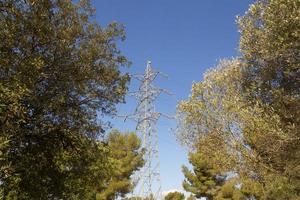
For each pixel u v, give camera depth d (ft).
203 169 174.91
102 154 72.64
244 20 44.42
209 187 175.73
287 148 43.04
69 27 60.70
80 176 69.87
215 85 53.01
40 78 57.88
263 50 41.06
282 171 46.91
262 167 47.98
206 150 53.11
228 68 52.03
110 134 172.65
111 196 163.02
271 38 39.83
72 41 61.00
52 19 60.23
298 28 37.14
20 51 56.75
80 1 62.54
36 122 59.57
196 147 55.31
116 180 164.35
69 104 62.39
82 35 62.95
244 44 44.37
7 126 53.01
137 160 171.12
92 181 73.10
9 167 53.98
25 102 57.00
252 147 47.11
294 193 54.60
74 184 71.05
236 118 48.62
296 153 42.91
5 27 54.85
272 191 57.06
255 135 43.62
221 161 50.37
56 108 59.36
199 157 171.01
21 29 56.70
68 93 61.67
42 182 65.92
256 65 44.68
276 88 42.78
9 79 54.03
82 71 61.62
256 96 44.96
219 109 51.37
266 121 42.57
